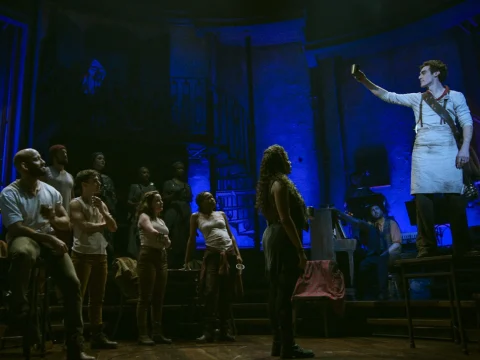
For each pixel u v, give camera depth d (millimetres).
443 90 3857
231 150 9211
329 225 5590
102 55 9227
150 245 4449
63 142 7512
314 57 9344
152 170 8367
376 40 8820
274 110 9625
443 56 8555
